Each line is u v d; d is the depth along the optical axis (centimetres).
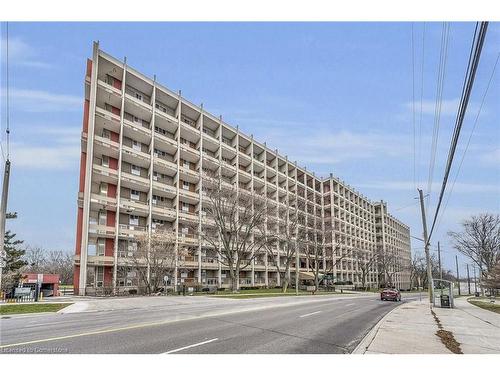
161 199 5062
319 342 1070
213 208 4962
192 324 1385
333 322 1625
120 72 4628
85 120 4169
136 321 1462
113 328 1230
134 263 4106
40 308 2034
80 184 4028
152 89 4984
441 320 1805
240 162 6756
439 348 998
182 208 5406
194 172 5431
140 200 4766
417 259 11600
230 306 2409
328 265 8894
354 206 10806
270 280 6956
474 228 6166
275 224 6388
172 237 4503
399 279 13475
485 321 1805
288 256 5725
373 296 5278
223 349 916
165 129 5328
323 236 7438
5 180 2014
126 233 4347
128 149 4478
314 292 5228
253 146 7056
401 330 1356
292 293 4800
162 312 1922
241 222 5059
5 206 2023
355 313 2169
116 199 4275
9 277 3916
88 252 4044
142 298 3066
